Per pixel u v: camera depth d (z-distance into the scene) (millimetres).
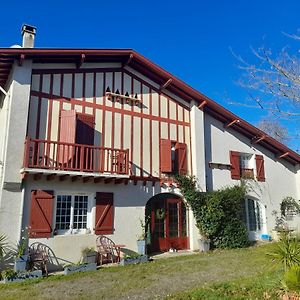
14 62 9609
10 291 6848
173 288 6910
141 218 11305
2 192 8836
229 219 13055
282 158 16438
